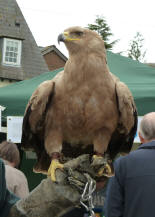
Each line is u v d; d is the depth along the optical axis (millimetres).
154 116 3750
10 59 23000
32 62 23750
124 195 3475
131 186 3422
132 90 5777
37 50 24281
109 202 3520
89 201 2498
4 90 6617
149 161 3463
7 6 24125
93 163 2674
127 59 7016
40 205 2559
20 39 23391
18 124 5578
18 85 6770
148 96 5664
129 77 6434
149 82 6105
